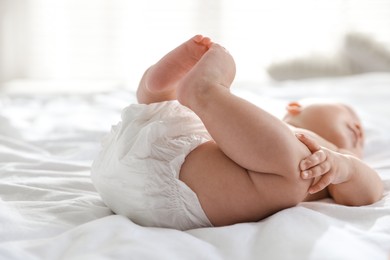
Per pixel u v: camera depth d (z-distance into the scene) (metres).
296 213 0.85
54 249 0.75
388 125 1.84
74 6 3.57
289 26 3.69
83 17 3.58
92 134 1.63
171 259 0.72
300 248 0.74
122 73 3.66
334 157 0.92
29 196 1.04
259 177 0.87
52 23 3.55
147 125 0.92
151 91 0.98
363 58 3.37
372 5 3.68
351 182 0.99
